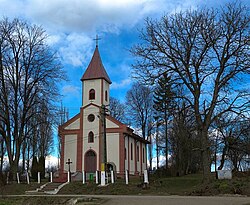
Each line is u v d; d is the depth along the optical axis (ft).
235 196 74.33
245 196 73.97
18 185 123.44
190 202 55.88
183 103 114.52
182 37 102.68
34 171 166.50
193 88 103.60
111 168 155.63
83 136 161.27
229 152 119.85
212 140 119.65
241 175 109.91
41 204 72.08
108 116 161.07
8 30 129.59
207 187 85.61
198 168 195.11
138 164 184.24
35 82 132.16
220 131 113.29
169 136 168.76
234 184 84.23
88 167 157.28
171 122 164.76
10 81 131.03
